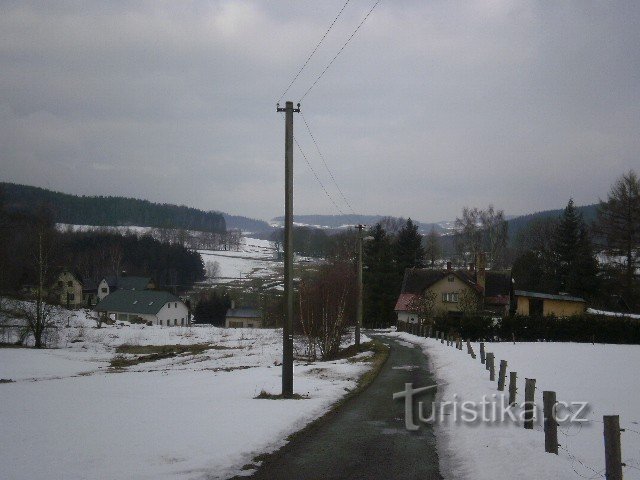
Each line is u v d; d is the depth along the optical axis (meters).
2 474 7.92
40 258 47.25
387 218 139.50
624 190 59.00
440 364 25.80
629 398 16.45
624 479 8.63
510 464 9.07
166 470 8.44
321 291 35.31
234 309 90.69
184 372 26.06
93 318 71.50
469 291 59.78
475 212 96.06
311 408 14.06
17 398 16.17
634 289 58.16
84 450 9.43
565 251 73.69
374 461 9.69
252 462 9.37
